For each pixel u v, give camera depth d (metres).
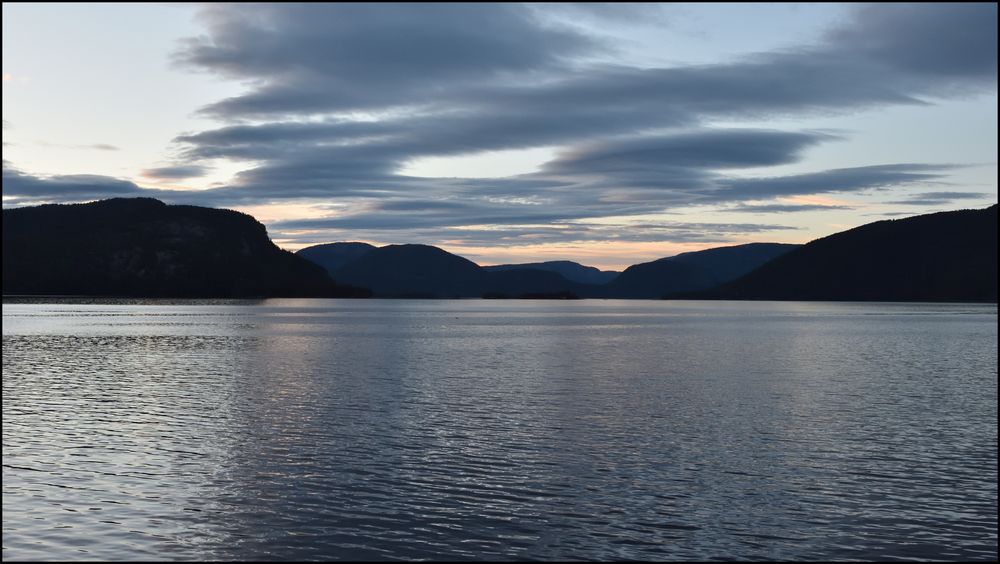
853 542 19.08
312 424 32.66
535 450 27.92
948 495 22.73
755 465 25.98
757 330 119.56
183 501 21.66
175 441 29.14
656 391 43.59
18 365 56.75
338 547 18.53
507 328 123.44
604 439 29.88
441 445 28.64
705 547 18.75
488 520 20.39
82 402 38.50
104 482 23.39
